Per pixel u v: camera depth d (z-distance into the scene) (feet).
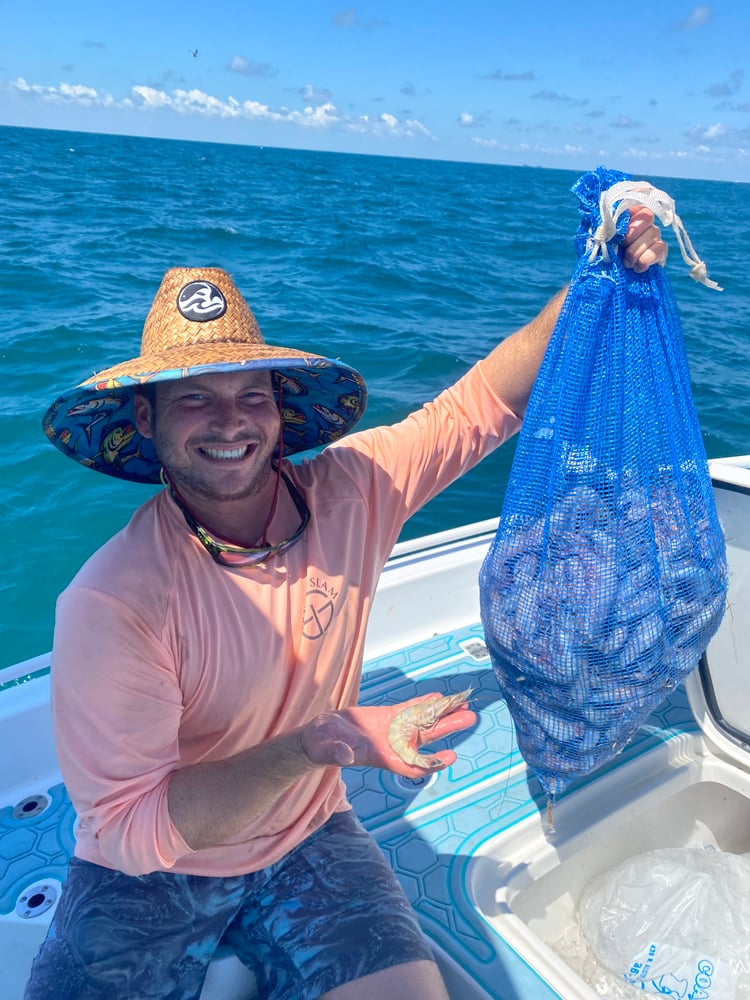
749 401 30.60
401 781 8.12
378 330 39.78
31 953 6.58
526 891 7.45
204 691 5.42
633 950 6.83
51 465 21.61
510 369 6.85
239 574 5.47
